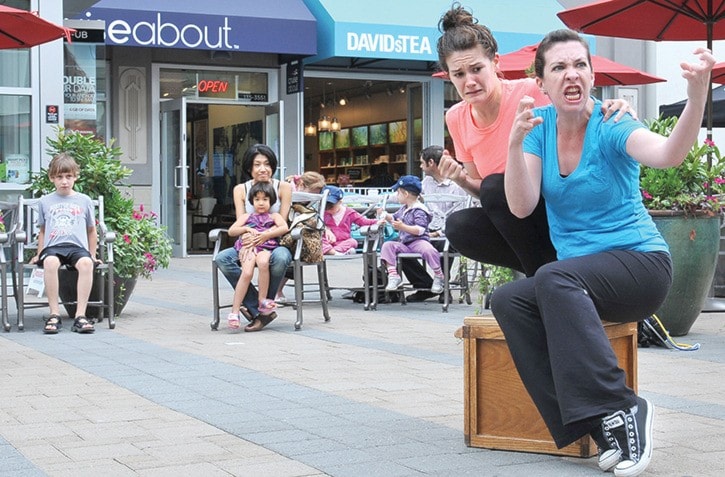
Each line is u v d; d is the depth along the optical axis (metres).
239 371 7.05
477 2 19.64
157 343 8.47
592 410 4.28
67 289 9.94
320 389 6.38
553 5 20.30
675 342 8.41
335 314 10.51
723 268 11.74
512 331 4.54
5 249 12.65
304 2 18.66
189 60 19.08
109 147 10.85
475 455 4.75
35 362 7.51
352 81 22.44
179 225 18.78
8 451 4.87
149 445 4.97
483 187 4.87
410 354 7.77
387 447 4.89
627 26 11.44
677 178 8.60
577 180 4.53
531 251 4.91
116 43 16.72
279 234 9.26
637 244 4.54
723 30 11.40
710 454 4.71
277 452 4.81
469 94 4.89
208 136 19.58
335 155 24.86
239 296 9.10
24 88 13.62
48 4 13.70
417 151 21.88
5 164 13.59
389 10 18.50
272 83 19.67
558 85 4.48
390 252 11.10
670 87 22.06
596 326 4.32
